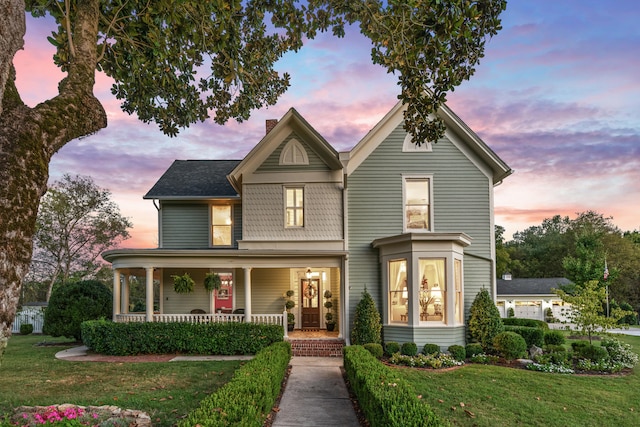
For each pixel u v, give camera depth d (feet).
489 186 48.65
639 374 35.47
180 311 53.36
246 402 17.02
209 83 35.17
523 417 23.67
